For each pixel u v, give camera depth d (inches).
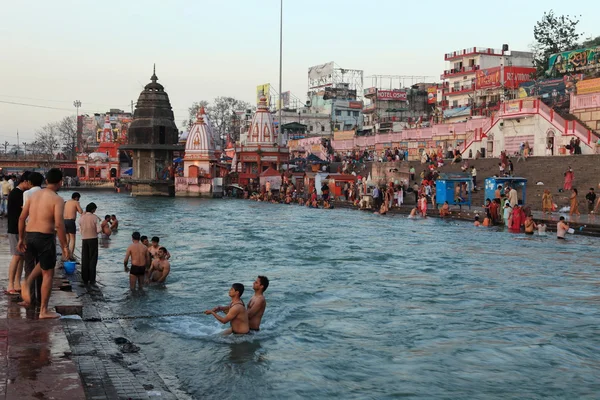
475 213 1354.6
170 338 421.1
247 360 376.8
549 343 419.2
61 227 348.2
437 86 3376.0
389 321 476.1
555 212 1318.9
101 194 3046.3
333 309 515.5
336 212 1731.1
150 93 2778.1
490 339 428.1
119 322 459.2
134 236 582.9
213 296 559.8
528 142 1854.1
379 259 802.8
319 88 4156.0
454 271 706.8
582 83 1807.3
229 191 2778.1
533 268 727.7
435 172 1732.3
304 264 759.7
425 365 372.2
